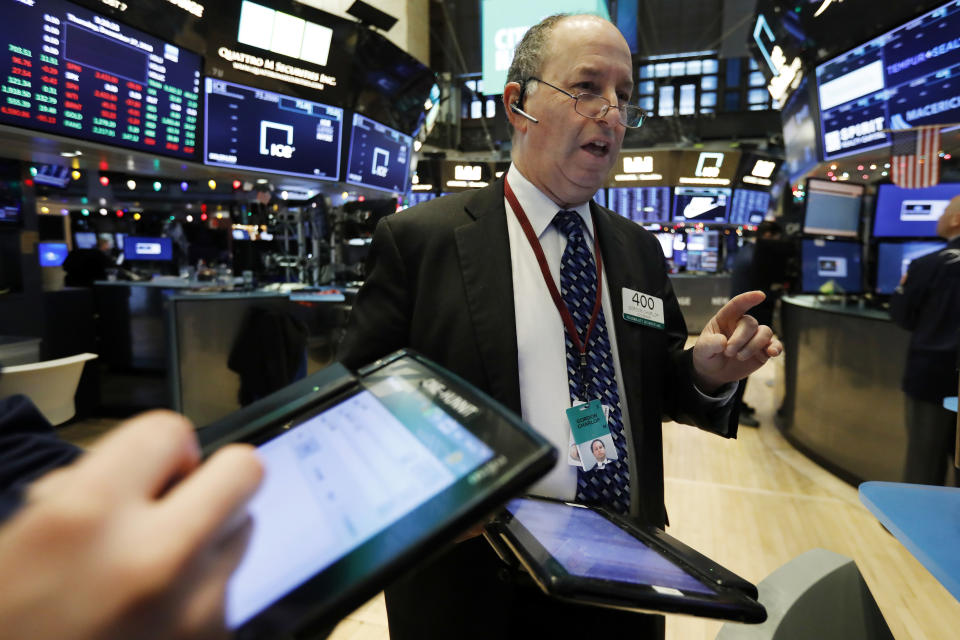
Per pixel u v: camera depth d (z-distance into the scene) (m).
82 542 0.13
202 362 3.38
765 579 0.67
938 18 2.82
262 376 3.47
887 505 0.69
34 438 0.36
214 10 3.07
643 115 0.96
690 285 8.27
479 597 0.83
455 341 0.90
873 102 3.36
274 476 0.33
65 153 2.91
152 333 4.10
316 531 0.28
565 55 0.90
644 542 0.64
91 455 0.16
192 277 5.49
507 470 0.27
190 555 0.14
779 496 2.90
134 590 0.12
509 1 5.83
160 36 2.91
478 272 0.93
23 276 3.68
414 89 4.55
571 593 0.46
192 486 0.15
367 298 1.00
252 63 3.38
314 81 3.72
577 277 0.95
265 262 4.74
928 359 2.45
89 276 4.51
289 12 3.40
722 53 10.70
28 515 0.13
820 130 3.89
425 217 1.01
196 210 6.41
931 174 3.06
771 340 0.81
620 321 0.97
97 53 2.69
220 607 0.15
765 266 3.94
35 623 0.12
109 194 5.90
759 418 4.35
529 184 0.99
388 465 0.31
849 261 3.93
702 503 2.82
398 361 0.42
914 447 2.55
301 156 3.89
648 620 0.81
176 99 3.09
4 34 2.36
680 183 8.95
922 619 1.90
